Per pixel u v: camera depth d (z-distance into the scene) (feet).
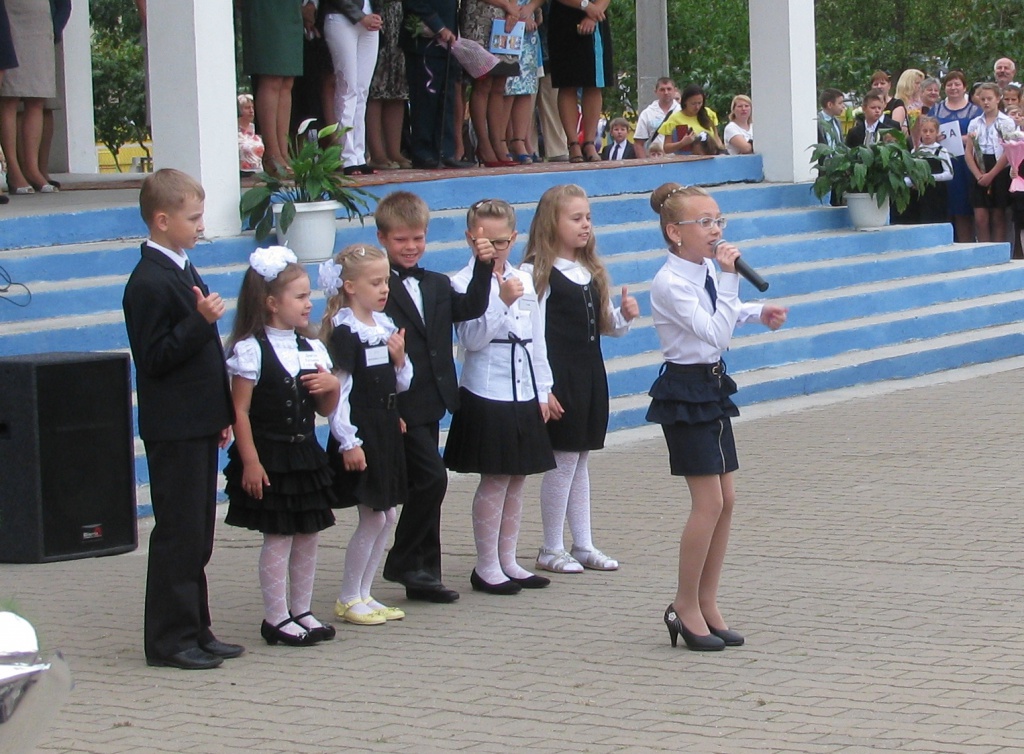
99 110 116.57
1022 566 26.68
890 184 56.29
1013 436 38.78
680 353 22.20
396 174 48.08
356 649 23.16
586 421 27.09
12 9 46.19
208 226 42.47
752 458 37.60
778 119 58.39
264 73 44.11
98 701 20.79
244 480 22.81
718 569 22.77
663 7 79.15
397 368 24.66
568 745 18.42
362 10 46.57
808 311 50.42
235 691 21.13
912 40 110.32
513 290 25.05
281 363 22.84
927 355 50.01
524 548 29.60
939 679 20.53
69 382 29.27
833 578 26.35
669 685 20.74
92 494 29.71
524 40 53.26
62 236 40.81
